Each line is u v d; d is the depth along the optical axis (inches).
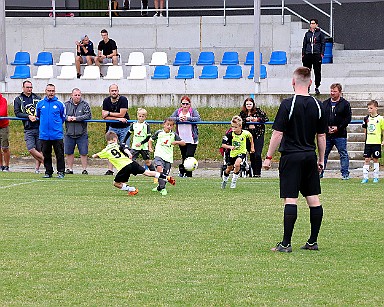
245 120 1090.1
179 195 848.9
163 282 448.5
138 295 420.2
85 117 1123.9
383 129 988.6
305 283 446.6
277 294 422.9
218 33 1867.6
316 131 530.9
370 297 417.1
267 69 1705.2
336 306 400.2
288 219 529.0
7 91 1563.7
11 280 452.1
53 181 1001.5
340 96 1024.2
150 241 571.2
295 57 1802.4
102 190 895.7
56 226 636.7
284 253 528.4
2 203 776.3
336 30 1934.1
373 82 1596.9
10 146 1390.3
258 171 1099.9
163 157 876.6
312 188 532.1
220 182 999.6
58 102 1046.4
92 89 1640.0
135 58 1781.5
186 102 1110.4
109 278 457.7
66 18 1925.4
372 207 749.9
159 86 1622.8
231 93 1486.2
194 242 567.5
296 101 520.4
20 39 1932.8
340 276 462.9
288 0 1982.0
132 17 1907.0
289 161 523.5
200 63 1763.0
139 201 795.4
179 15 2063.2
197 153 1327.5
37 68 1812.3
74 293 424.2
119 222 658.2
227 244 560.7
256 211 723.4
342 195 845.2
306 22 1899.6
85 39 1721.2
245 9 1845.5
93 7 2046.0
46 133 1041.5
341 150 1027.9
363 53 1786.4
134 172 845.2
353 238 584.1
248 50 1854.1
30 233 603.2
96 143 1365.7
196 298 414.3
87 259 508.4
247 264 494.3
